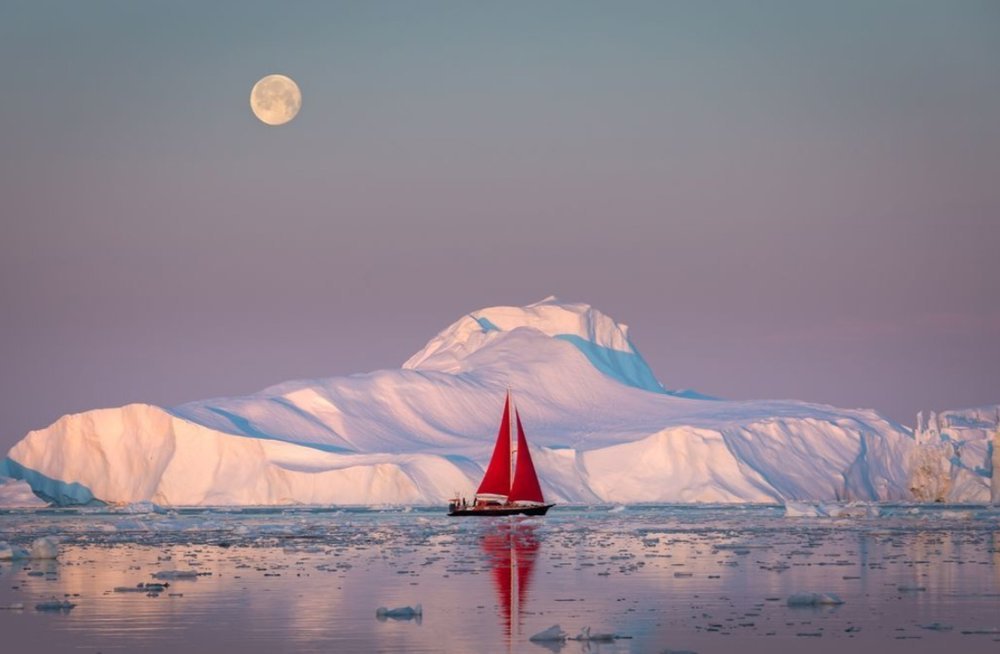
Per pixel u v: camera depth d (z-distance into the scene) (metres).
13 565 117.81
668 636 70.81
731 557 124.69
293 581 100.69
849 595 88.19
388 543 154.00
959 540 152.75
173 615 79.88
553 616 78.81
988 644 68.00
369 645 68.69
